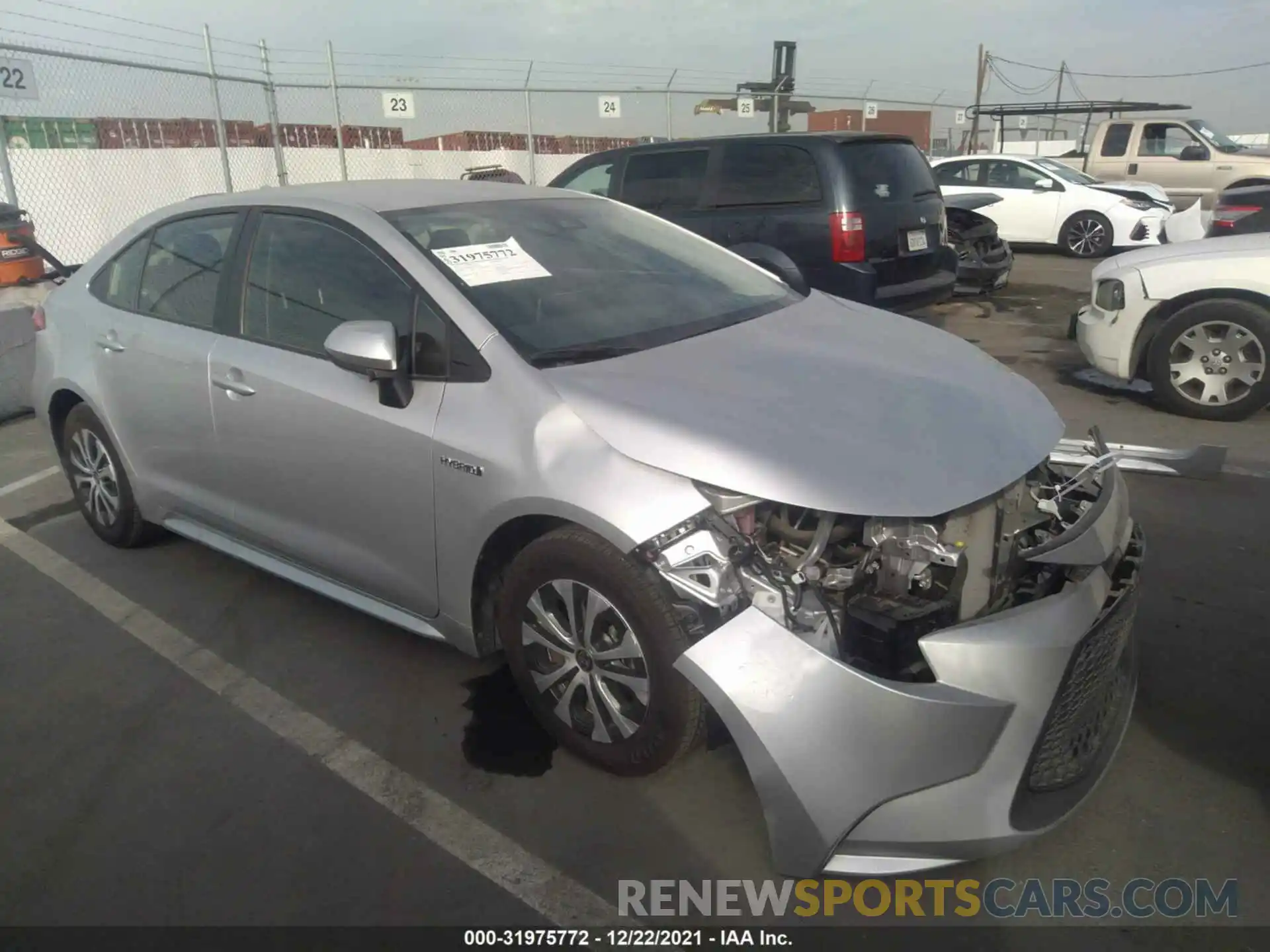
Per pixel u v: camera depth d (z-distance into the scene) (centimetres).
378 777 293
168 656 365
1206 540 436
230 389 356
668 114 1538
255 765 301
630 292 342
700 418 258
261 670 354
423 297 309
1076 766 252
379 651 364
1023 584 258
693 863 256
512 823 272
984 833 226
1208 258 607
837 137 738
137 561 449
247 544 388
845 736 222
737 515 246
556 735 295
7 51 899
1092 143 1714
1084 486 301
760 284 391
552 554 270
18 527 495
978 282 1056
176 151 1243
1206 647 348
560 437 267
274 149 1255
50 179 1130
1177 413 634
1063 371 763
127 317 416
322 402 324
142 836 272
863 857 229
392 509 312
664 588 252
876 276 726
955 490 244
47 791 292
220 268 379
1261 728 304
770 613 233
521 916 241
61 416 467
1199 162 1608
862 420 263
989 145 2762
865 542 246
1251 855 253
